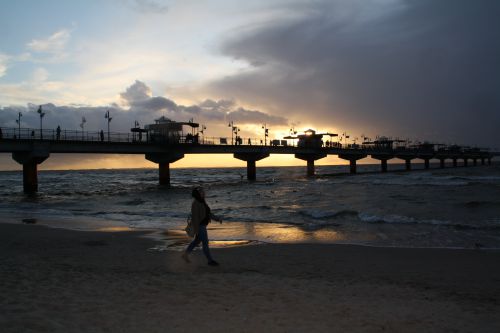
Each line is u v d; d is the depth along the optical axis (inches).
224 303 271.0
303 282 337.7
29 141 1721.2
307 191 1717.5
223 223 775.7
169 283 325.7
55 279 336.8
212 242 569.6
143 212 992.9
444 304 279.9
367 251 496.4
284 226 729.6
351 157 4259.4
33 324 224.5
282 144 3390.7
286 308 261.7
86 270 378.9
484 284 343.3
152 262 421.4
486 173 3833.7
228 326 226.4
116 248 514.6
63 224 789.9
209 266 402.6
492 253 484.1
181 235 629.6
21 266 395.9
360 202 1186.0
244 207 1092.5
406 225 727.7
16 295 285.3
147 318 238.4
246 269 391.2
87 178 4480.8
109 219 867.4
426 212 924.0
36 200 1505.9
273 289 310.5
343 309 262.4
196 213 402.6
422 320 244.2
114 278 342.3
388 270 395.9
